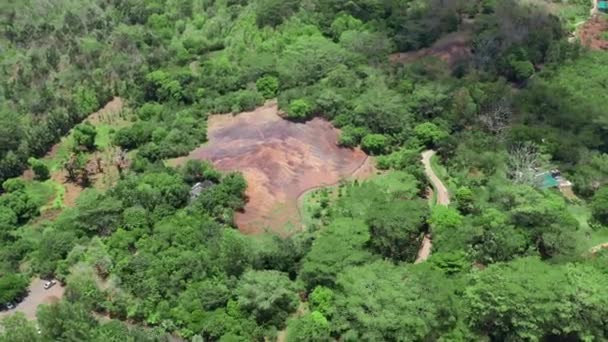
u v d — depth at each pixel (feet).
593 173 407.44
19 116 490.08
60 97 513.04
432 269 335.26
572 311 299.38
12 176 452.76
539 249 359.87
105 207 384.47
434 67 525.75
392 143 453.58
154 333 314.35
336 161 444.14
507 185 388.98
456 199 393.50
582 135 444.14
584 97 481.87
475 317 307.17
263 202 408.46
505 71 522.88
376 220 359.87
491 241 348.59
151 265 347.77
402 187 399.65
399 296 303.48
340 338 312.91
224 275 344.49
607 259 343.05
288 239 362.74
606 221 385.50
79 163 447.42
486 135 448.65
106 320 334.44
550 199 375.04
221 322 318.24
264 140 452.76
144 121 495.00
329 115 474.90
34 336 302.66
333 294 325.21
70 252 365.20
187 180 418.10
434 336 305.53
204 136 467.11
